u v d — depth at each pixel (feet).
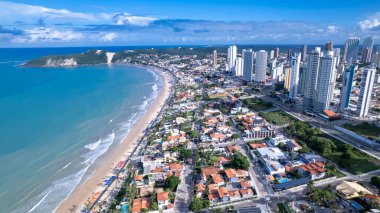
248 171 430.20
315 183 385.09
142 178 416.26
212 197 357.82
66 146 548.72
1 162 475.72
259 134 570.05
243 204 347.97
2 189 403.13
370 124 618.03
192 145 547.49
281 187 371.35
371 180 377.50
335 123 643.04
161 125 655.76
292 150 490.08
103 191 399.44
